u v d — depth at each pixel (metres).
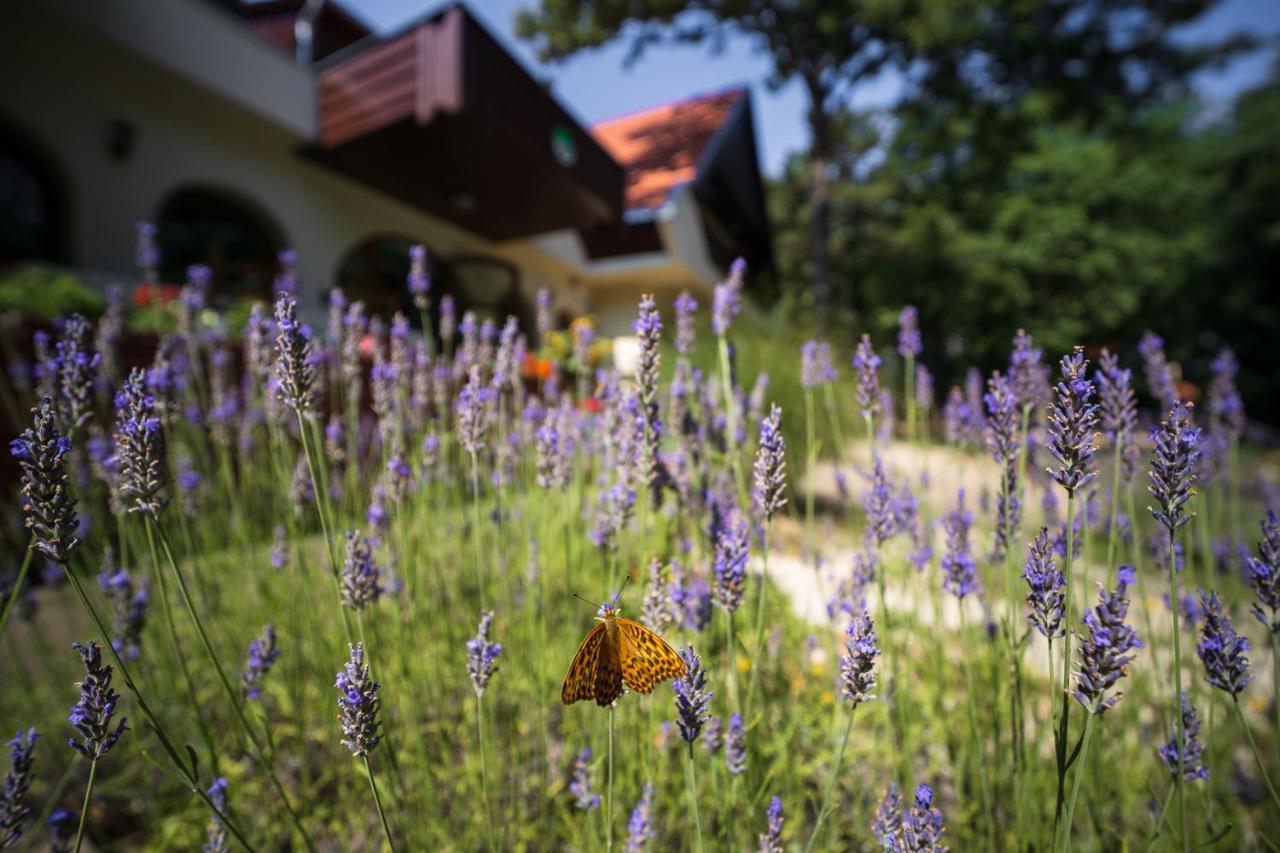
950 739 1.80
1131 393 1.27
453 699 2.11
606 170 9.80
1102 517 2.06
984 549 2.05
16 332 3.60
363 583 1.19
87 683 0.87
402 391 2.36
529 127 7.81
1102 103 18.19
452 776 1.70
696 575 1.72
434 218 10.06
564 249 12.71
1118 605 0.82
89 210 5.84
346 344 2.29
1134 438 1.60
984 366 24.72
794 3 16.45
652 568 1.28
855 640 1.02
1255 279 27.73
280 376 1.15
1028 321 24.30
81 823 0.87
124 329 3.93
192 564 1.98
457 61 6.61
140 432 1.03
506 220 10.16
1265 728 2.18
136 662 1.75
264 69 6.85
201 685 2.08
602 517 1.75
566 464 1.74
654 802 1.54
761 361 6.41
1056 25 17.55
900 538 2.46
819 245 17.50
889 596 2.69
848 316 17.89
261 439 2.85
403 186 8.78
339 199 8.52
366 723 0.97
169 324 4.18
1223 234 28.84
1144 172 25.86
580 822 1.65
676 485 1.73
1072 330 23.72
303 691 1.95
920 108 18.22
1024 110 19.09
